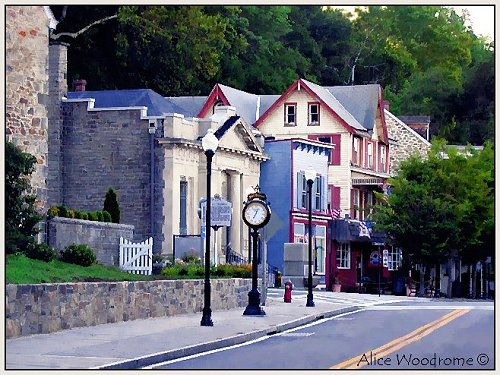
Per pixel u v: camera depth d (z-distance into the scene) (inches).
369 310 2132.1
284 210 3191.4
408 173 3467.0
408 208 3341.5
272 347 1305.4
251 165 3110.2
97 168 2758.4
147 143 2726.4
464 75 5103.3
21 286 1310.3
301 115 3607.3
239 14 4306.1
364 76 5157.5
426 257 3336.6
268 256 3203.7
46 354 1135.0
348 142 3582.7
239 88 4106.8
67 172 2773.1
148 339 1317.7
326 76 4857.3
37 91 1902.1
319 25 4955.7
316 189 3371.1
